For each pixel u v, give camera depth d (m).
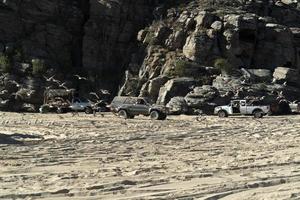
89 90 88.94
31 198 15.69
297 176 19.97
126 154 27.03
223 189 17.17
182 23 91.69
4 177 19.72
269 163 23.45
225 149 29.50
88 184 18.05
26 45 90.25
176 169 21.73
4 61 85.38
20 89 81.88
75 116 65.69
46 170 21.75
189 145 31.55
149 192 16.77
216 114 73.94
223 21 90.88
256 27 91.94
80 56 94.81
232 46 88.75
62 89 83.25
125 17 96.19
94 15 95.56
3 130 42.69
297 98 83.56
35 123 50.84
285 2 110.62
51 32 93.50
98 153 27.47
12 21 91.81
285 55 92.75
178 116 71.25
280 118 65.50
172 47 90.50
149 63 88.44
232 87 80.06
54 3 96.12
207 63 87.50
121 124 50.50
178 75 84.12
